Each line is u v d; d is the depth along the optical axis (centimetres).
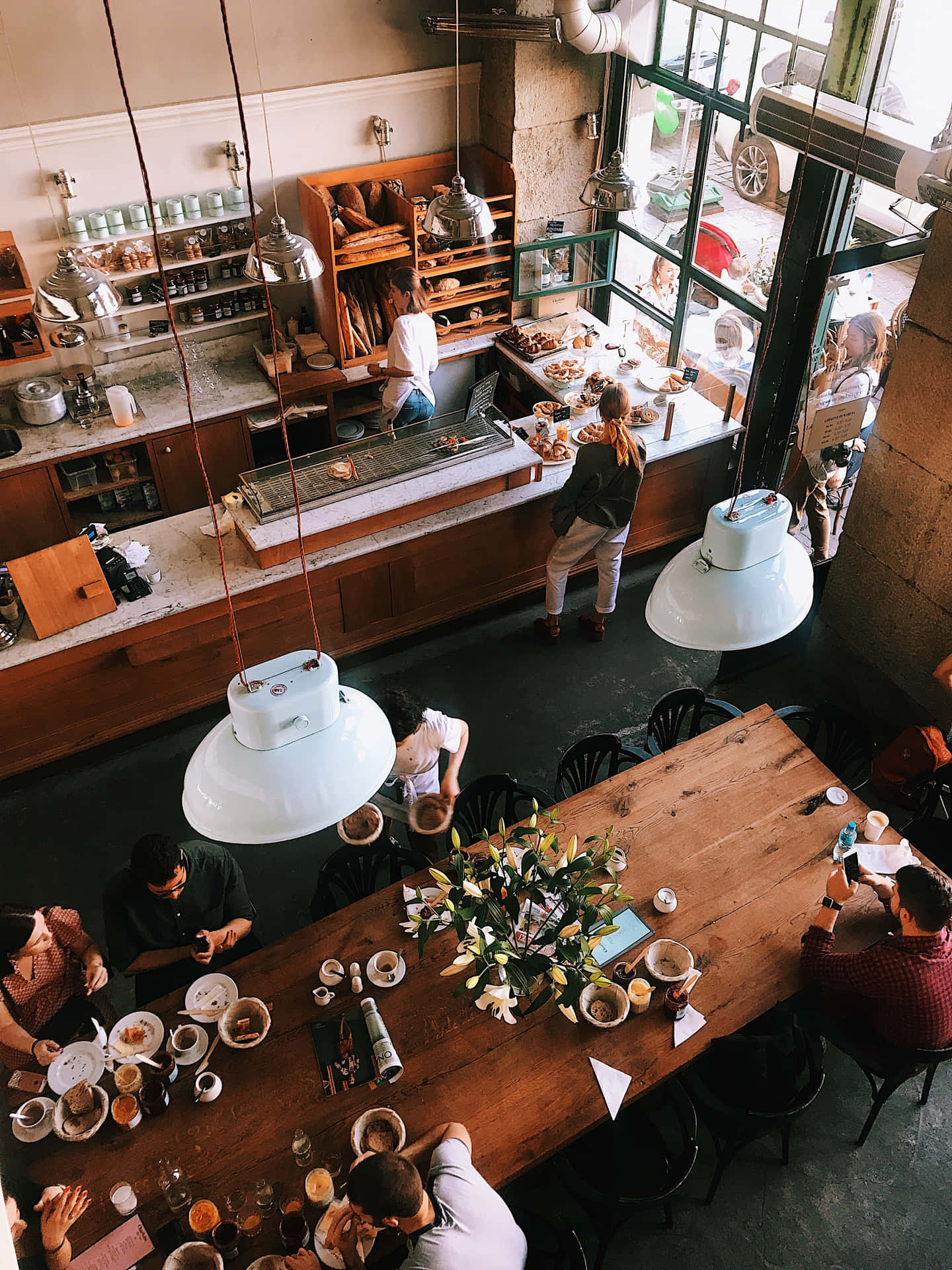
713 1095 297
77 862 440
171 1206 258
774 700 521
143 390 595
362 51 561
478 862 341
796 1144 343
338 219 582
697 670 539
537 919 312
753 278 525
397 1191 221
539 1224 267
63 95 506
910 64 369
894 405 431
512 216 612
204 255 579
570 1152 288
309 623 512
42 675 449
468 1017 301
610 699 519
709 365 586
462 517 512
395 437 514
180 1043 293
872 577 477
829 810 362
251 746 224
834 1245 319
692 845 349
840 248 458
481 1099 281
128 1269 248
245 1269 248
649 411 573
